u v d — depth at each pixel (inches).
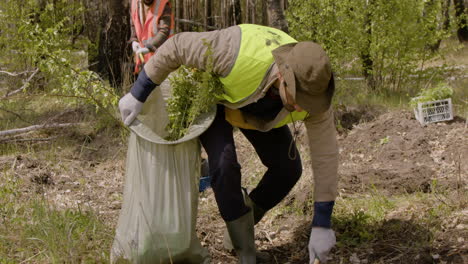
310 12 336.2
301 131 244.4
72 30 322.3
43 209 153.2
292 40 120.1
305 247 151.3
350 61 350.0
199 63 117.3
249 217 125.2
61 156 225.5
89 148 234.5
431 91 256.8
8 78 299.0
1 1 299.1
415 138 236.1
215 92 121.7
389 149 231.3
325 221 120.0
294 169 138.3
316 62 102.7
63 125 243.8
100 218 162.7
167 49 118.5
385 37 334.6
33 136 245.8
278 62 109.3
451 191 182.7
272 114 122.0
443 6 362.6
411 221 155.5
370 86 339.9
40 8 323.9
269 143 135.8
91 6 321.4
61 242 134.4
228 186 121.0
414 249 140.2
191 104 128.3
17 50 296.8
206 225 166.4
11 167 203.3
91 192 191.8
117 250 125.7
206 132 125.8
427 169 203.3
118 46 314.0
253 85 114.3
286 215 171.9
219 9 327.6
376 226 155.9
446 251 139.4
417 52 342.6
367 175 200.8
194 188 124.4
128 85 292.8
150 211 120.8
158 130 128.0
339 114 269.3
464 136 234.4
